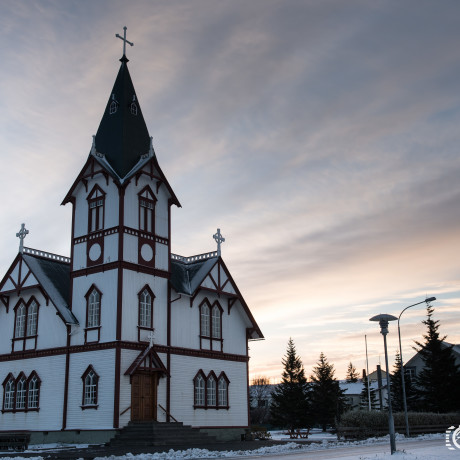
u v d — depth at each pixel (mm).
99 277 40875
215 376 45406
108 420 37406
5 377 44094
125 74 45938
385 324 29875
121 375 38000
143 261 41719
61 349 41156
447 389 76250
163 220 44281
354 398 112875
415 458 25688
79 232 43188
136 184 42469
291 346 85625
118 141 43438
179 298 43844
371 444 42094
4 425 43094
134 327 39812
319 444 40906
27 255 45219
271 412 84188
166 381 41344
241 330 49500
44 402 41125
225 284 47812
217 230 48312
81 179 43750
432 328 79250
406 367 90750
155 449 33625
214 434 44281
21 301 44531
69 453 31922
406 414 49812
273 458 28359
